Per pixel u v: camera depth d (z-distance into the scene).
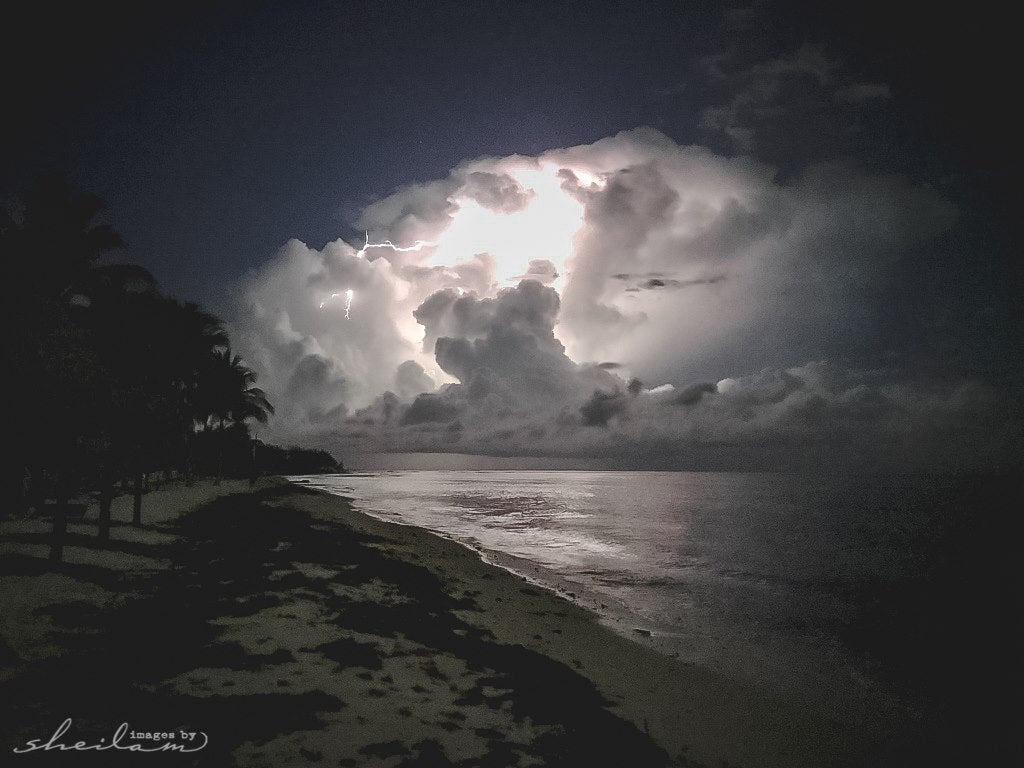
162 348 24.70
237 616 9.96
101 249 21.89
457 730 6.64
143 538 17.47
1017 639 14.82
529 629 12.62
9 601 9.52
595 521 47.06
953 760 8.21
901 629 15.62
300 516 30.77
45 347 13.75
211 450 56.72
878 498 94.88
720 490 120.19
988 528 49.12
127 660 7.50
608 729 7.52
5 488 16.09
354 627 10.08
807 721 9.22
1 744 5.30
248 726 6.07
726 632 14.48
